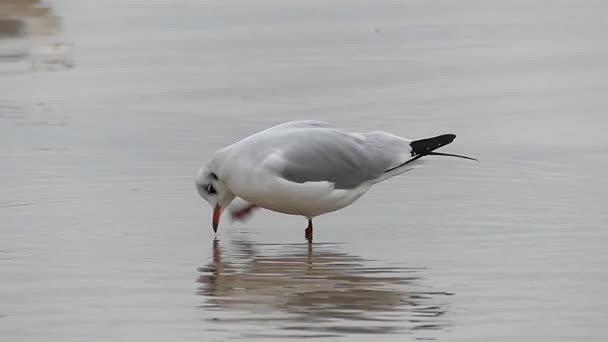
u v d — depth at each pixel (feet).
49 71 74.43
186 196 47.83
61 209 45.60
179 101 66.49
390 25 88.28
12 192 47.93
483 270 37.76
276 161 40.60
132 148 55.93
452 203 46.29
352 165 41.73
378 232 42.83
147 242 41.65
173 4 98.07
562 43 80.28
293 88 69.46
